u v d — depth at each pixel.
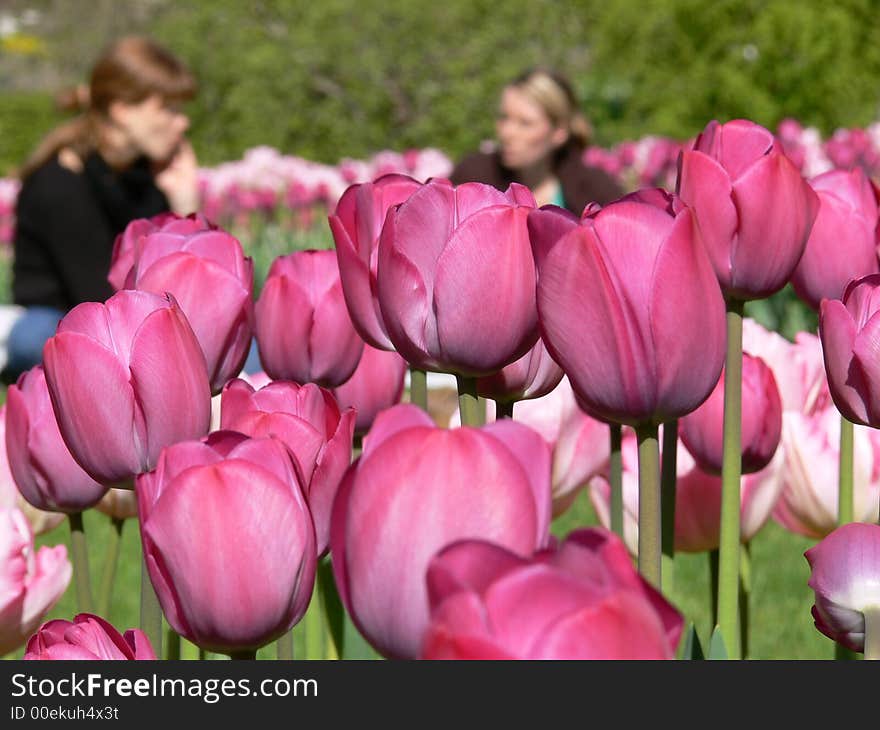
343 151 39.09
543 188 12.09
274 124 39.44
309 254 2.62
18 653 4.89
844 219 2.57
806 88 29.83
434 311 1.91
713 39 31.05
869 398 2.00
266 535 1.50
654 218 1.70
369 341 2.20
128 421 1.94
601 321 1.68
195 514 1.48
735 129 2.29
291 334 2.58
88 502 2.38
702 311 1.70
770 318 12.90
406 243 1.92
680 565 8.34
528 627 1.05
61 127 9.81
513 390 2.23
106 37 52.16
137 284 2.31
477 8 38.66
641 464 1.76
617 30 34.12
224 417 2.03
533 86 11.91
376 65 38.19
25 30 56.69
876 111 30.61
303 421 1.80
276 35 40.22
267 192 16.97
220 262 2.43
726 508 2.22
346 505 1.33
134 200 9.64
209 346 2.29
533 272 1.87
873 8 30.19
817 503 3.18
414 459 1.24
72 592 7.38
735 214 2.15
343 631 2.65
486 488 1.24
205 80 40.56
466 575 1.07
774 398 2.55
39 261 10.37
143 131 9.27
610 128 35.41
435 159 18.30
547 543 1.30
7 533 2.63
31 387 2.34
